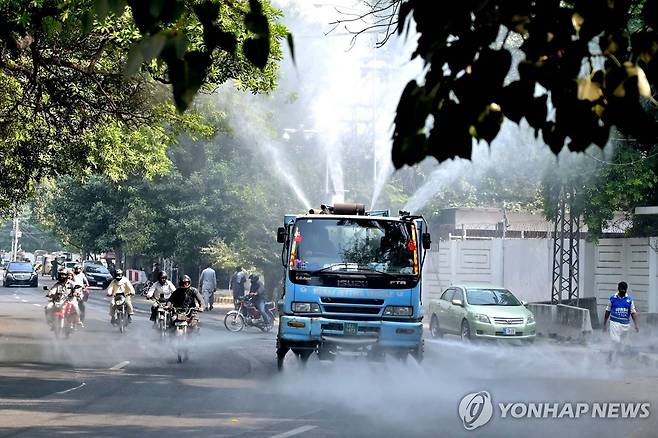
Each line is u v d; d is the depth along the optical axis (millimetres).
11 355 31250
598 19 4738
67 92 32000
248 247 68312
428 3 4648
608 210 45938
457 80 4699
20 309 60219
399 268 26156
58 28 20562
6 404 20156
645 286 48750
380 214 27891
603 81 4824
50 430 16859
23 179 45281
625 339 32688
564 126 4816
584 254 53625
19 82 32594
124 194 84562
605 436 17391
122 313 42188
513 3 4789
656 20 4766
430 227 70625
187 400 21406
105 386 23734
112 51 29281
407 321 26109
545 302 49688
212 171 72250
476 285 42500
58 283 39156
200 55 4750
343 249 26141
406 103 4719
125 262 104188
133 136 42031
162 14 4734
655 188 48062
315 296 25922
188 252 75000
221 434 16766
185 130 42062
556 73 4781
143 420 18281
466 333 40188
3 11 19422
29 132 38938
